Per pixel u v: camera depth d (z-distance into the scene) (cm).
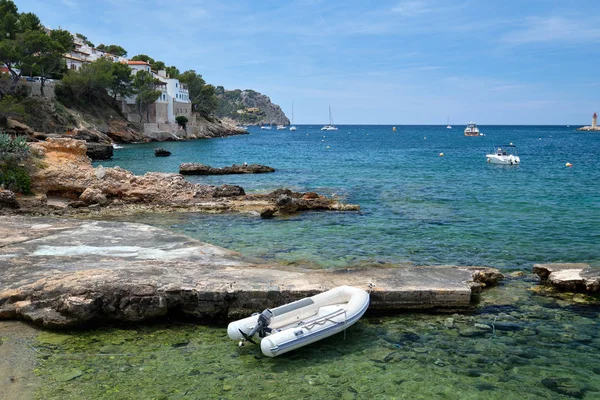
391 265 1600
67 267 1348
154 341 1073
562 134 19400
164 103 11688
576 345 1050
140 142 10162
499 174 4450
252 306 1193
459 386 895
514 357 1001
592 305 1262
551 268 1446
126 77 10356
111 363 967
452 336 1096
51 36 9250
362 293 1162
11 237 1673
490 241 1938
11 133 5766
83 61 10925
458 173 4562
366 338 1089
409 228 2177
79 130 7788
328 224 2270
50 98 8138
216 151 8212
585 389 886
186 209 2614
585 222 2270
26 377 904
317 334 1034
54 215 2417
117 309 1145
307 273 1352
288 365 971
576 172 4572
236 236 2027
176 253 1548
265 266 1455
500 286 1407
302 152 8131
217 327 1152
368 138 15938
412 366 967
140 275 1264
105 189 2812
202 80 15588
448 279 1322
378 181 3966
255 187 3641
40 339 1060
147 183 2950
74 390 865
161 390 873
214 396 856
